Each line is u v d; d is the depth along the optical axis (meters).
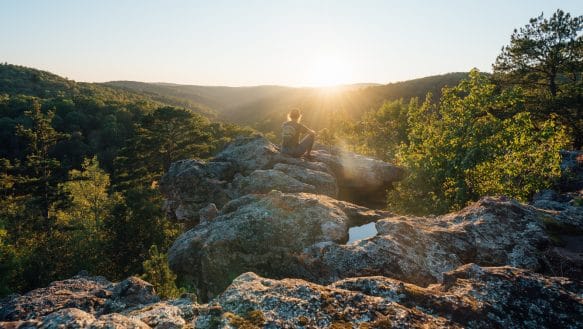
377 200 13.42
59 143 81.12
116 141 89.81
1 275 18.39
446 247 5.07
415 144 13.83
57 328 2.53
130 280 5.11
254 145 13.55
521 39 26.55
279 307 2.96
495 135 11.56
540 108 22.95
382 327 2.69
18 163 45.88
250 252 5.89
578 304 3.13
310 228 6.06
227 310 3.03
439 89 114.19
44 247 23.20
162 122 44.34
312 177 10.77
